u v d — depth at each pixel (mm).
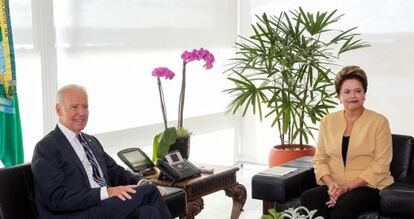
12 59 3375
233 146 6051
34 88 3826
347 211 3025
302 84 4883
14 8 3633
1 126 3361
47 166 2707
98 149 3127
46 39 3852
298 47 4465
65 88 2902
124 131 4562
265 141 5914
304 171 3439
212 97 5684
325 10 5367
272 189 3271
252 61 4727
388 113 5145
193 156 5477
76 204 2697
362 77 3312
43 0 3803
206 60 3729
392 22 5023
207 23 5508
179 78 5145
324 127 3439
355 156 3279
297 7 5531
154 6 4797
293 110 4508
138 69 4668
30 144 3842
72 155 2826
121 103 4520
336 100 5137
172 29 5031
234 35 5938
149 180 3277
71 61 4074
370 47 5148
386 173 3201
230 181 3707
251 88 4605
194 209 3359
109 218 2770
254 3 5801
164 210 2881
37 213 2795
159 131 4926
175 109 5125
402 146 3408
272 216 2211
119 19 4453
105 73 4359
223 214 4418
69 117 2877
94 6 4227
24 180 2799
